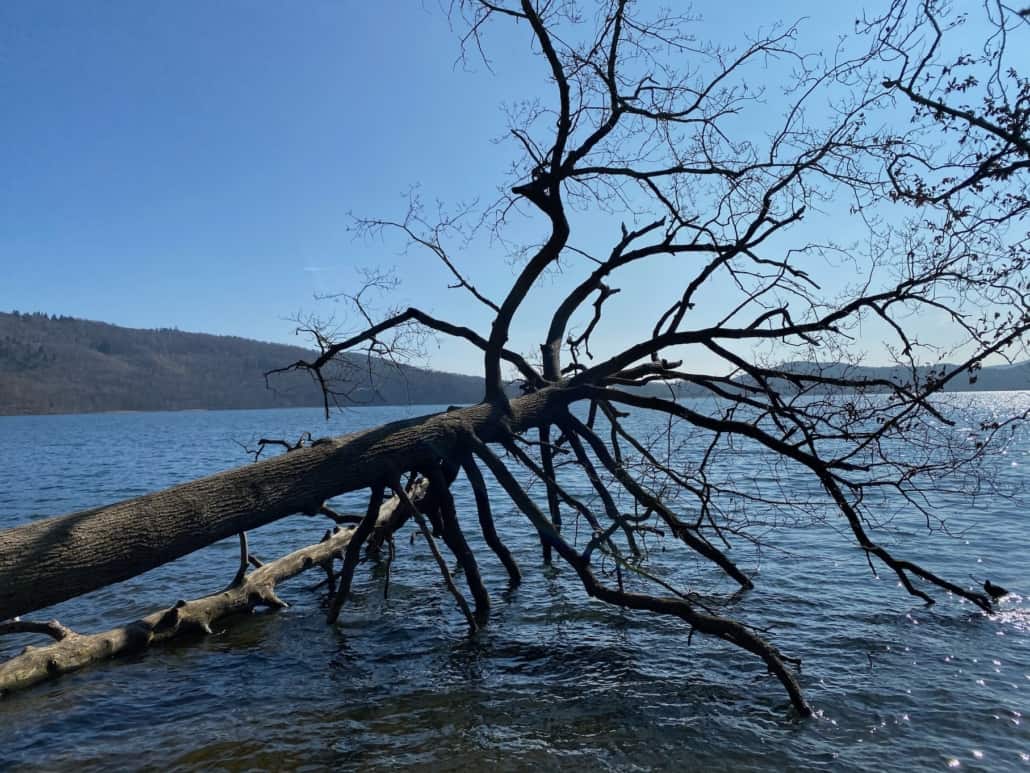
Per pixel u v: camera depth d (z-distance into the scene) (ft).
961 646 24.38
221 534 22.06
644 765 17.34
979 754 17.37
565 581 35.35
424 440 28.12
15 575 17.49
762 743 18.25
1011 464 79.00
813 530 44.68
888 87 17.80
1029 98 16.03
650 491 30.01
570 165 26.45
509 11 24.85
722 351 29.43
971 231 19.66
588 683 22.53
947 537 41.42
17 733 19.98
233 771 17.61
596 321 40.14
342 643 27.22
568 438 35.58
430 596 33.58
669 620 28.66
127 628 26.76
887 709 19.85
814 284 28.58
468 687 22.53
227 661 25.49
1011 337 20.79
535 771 17.22
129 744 19.19
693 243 30.09
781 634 26.13
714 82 27.81
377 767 17.61
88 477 93.04
